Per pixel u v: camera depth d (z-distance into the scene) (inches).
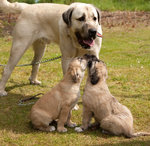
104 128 225.8
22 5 319.6
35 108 233.0
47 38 307.3
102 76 230.5
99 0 1122.7
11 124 251.1
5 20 806.5
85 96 228.8
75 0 1044.5
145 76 409.1
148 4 1101.1
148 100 315.9
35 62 356.8
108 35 756.6
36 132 233.9
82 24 258.1
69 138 223.6
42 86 364.2
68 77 233.6
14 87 354.9
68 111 233.5
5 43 620.4
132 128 224.5
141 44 653.9
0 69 434.0
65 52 285.0
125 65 471.2
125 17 968.9
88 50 269.1
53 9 296.2
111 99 227.1
